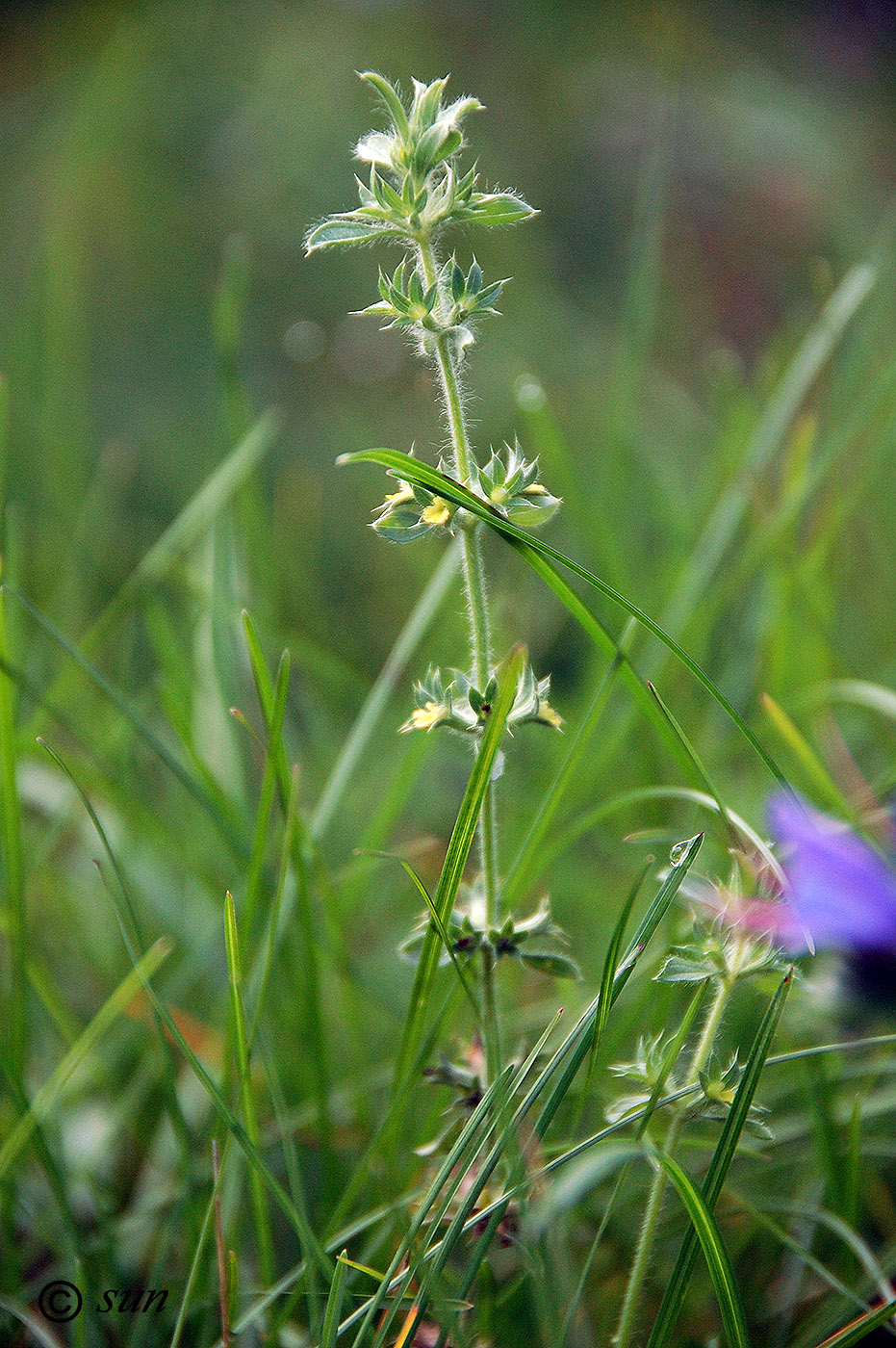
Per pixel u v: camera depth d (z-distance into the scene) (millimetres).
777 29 1901
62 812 675
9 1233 612
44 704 634
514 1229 580
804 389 783
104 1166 648
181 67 1834
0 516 970
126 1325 603
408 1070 600
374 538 1236
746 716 772
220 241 1640
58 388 1121
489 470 568
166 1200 628
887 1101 624
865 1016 617
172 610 1047
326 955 664
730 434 798
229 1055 611
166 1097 606
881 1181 635
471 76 1869
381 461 564
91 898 707
